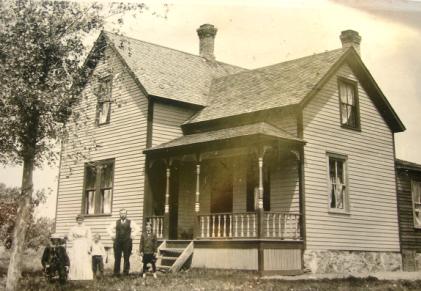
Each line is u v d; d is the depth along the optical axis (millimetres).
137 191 16906
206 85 20031
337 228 15047
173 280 11078
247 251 12938
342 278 11734
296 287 9742
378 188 17031
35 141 10992
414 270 17859
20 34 10781
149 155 16516
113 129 18469
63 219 19531
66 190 19844
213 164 16875
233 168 16281
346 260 15000
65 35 11383
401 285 10328
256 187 15445
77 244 11312
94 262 12898
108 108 18984
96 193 18516
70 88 11250
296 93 15227
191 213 17188
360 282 10750
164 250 14750
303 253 13758
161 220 16312
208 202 16781
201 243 14148
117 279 11367
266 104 15602
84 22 11414
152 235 13086
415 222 18734
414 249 18250
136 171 17109
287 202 14414
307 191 14297
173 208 17516
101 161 18656
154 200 16906
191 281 10836
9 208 14820
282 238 13219
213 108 17734
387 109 17859
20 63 10461
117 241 12438
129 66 17781
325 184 14969
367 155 16906
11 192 15008
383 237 16719
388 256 16656
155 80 18031
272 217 14508
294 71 17234
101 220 18062
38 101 10508
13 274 10055
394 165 17969
